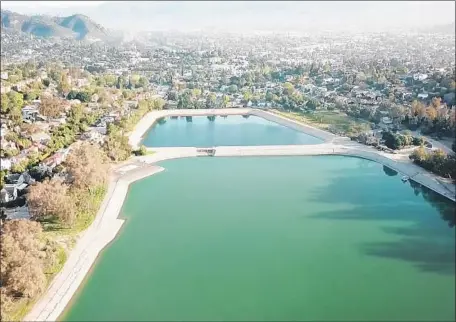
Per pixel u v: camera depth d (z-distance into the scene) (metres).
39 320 152.88
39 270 158.88
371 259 190.50
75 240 199.88
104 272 183.88
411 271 180.62
